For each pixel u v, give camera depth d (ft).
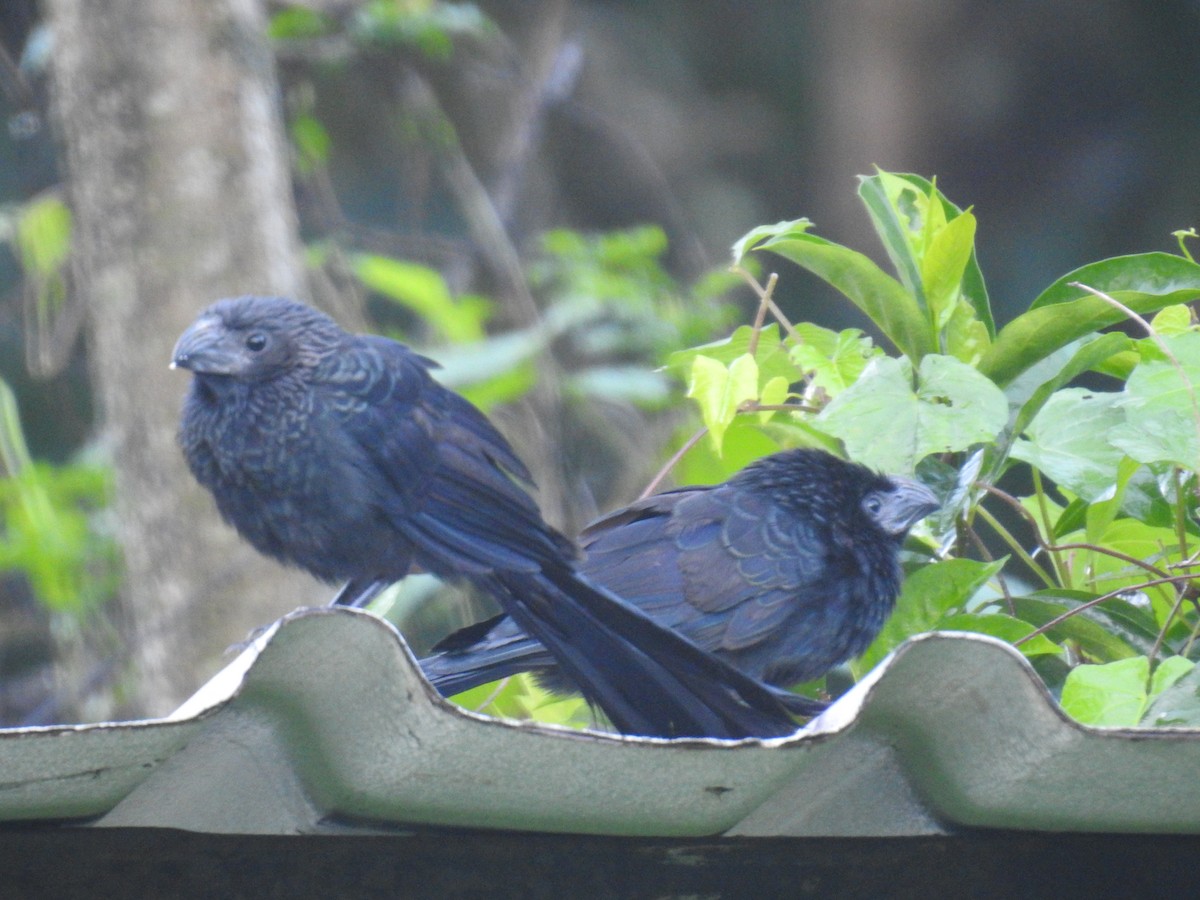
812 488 25.07
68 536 52.31
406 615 41.73
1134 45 98.43
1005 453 22.70
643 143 92.89
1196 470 19.26
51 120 54.90
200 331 23.54
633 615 20.52
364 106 71.00
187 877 14.43
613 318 62.34
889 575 24.84
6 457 51.06
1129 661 18.92
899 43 99.81
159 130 49.47
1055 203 98.63
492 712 25.30
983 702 13.91
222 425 23.62
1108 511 22.21
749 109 99.76
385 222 71.61
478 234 60.59
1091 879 15.88
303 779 14.17
